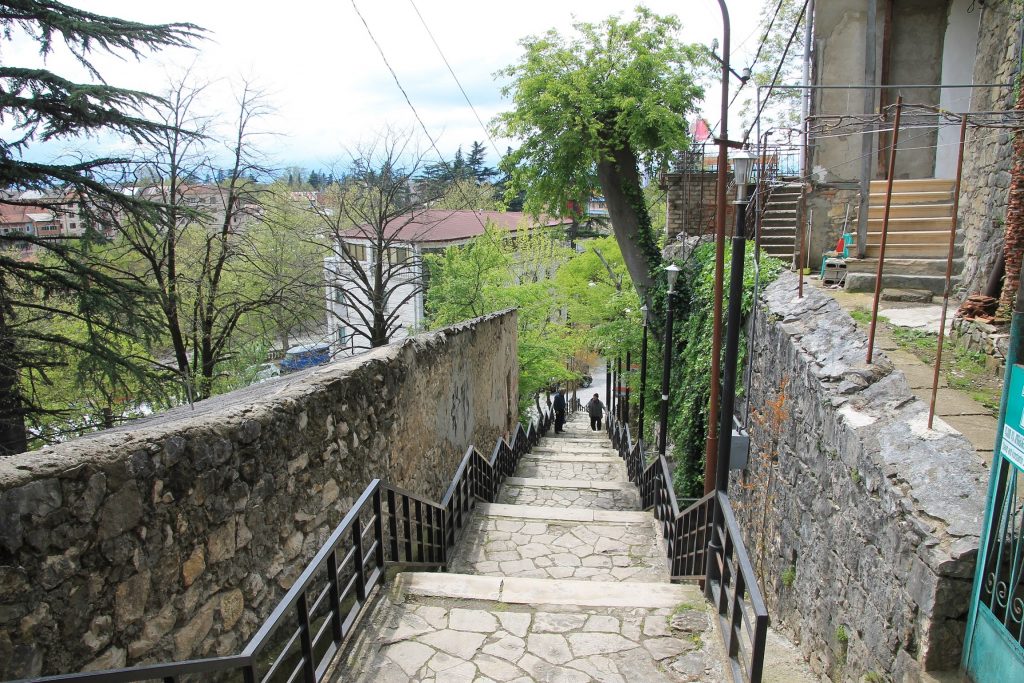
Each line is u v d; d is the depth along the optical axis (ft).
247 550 11.66
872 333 17.34
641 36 40.93
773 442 21.98
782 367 21.74
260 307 56.85
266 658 11.91
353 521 12.80
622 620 13.91
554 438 67.87
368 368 17.75
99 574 8.57
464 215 98.27
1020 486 9.77
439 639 13.08
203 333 50.14
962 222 26.63
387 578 15.52
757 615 9.32
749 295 27.40
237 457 11.38
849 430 14.97
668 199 56.85
